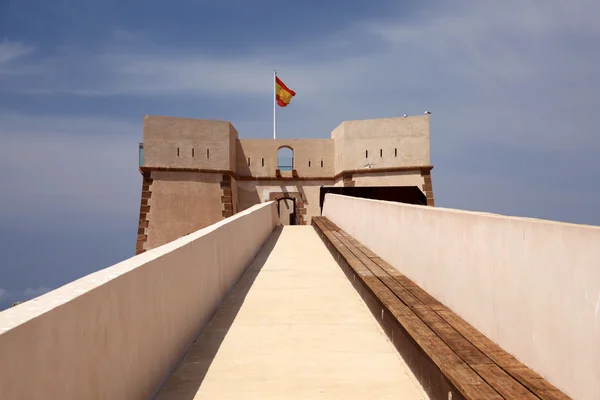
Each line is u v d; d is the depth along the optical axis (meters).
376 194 21.27
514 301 3.90
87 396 3.02
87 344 3.04
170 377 4.79
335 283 9.05
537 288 3.55
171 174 29.55
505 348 4.07
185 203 29.69
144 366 4.12
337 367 5.10
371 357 5.39
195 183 30.03
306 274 9.90
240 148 33.56
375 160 30.78
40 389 2.49
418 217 6.71
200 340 5.91
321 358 5.36
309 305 7.52
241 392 4.47
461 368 3.75
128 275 3.80
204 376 4.84
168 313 4.89
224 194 30.58
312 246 14.14
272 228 18.36
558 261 3.28
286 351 5.57
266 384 4.66
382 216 9.10
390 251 8.41
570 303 3.13
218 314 7.04
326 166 34.00
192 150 30.03
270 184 33.56
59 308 2.71
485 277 4.47
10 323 2.35
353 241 11.70
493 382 3.46
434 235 5.99
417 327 4.79
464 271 5.00
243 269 10.09
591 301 2.91
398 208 7.82
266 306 7.47
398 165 30.45
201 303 6.36
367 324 6.58
